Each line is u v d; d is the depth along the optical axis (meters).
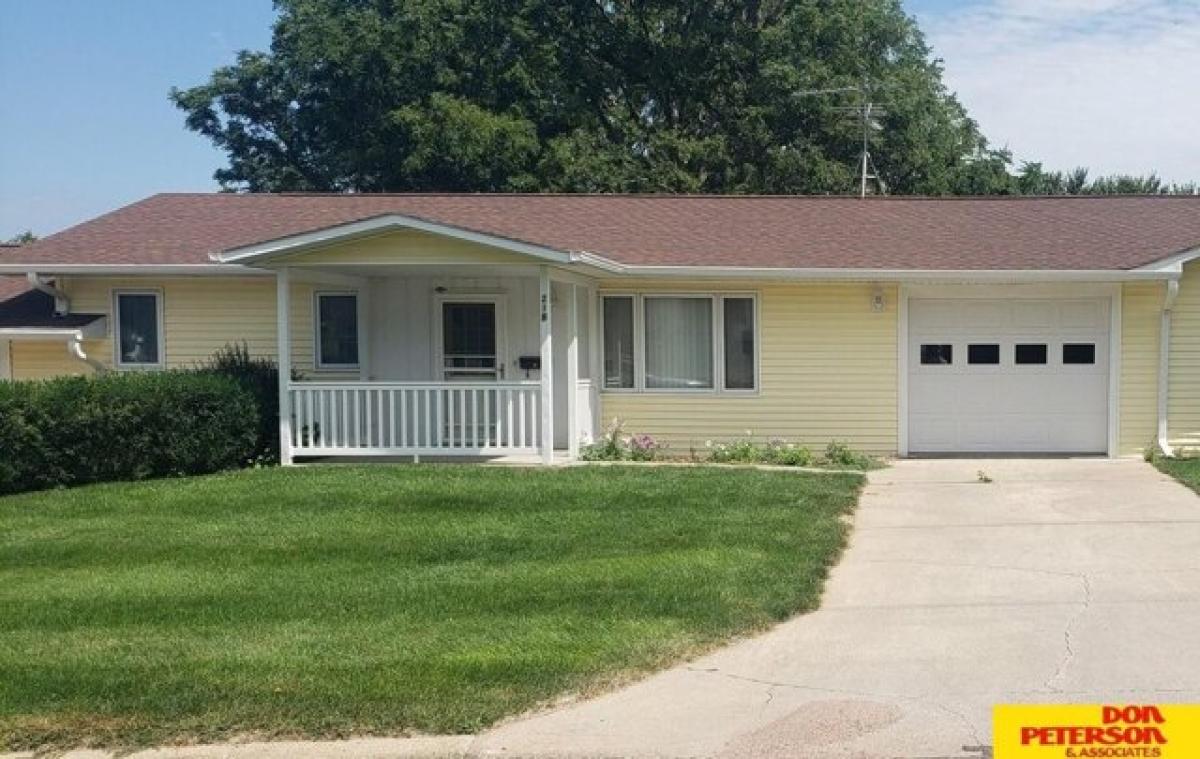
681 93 35.72
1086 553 9.62
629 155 33.81
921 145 34.66
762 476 13.47
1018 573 8.96
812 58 34.09
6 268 16.03
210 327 16.72
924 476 14.05
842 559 9.55
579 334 16.02
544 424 14.35
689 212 18.55
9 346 16.73
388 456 15.12
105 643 7.23
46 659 6.88
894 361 16.08
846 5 34.28
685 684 6.44
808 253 16.11
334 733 5.74
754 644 7.19
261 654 6.92
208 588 8.65
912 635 7.33
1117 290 15.77
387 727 5.79
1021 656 6.83
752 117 33.59
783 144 34.66
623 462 14.95
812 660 6.85
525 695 6.20
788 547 9.76
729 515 11.12
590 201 19.34
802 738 5.62
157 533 10.65
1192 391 15.72
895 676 6.52
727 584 8.49
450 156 32.97
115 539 10.43
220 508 11.77
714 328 16.31
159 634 7.43
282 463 14.71
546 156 33.06
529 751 5.52
